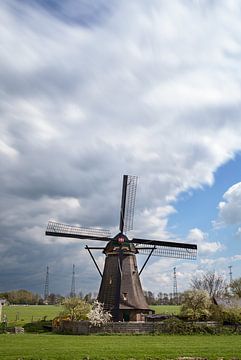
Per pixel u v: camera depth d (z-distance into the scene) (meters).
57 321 64.19
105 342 42.56
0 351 33.47
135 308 65.56
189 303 63.97
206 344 40.62
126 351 33.97
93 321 58.41
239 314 61.16
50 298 192.38
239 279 97.69
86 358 30.50
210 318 63.19
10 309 128.25
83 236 70.94
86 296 75.88
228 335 54.81
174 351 34.28
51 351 33.47
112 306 65.44
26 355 31.33
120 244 68.31
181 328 56.78
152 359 30.80
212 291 105.62
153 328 57.53
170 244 72.44
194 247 73.69
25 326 67.69
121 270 67.06
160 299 165.00
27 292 194.38
